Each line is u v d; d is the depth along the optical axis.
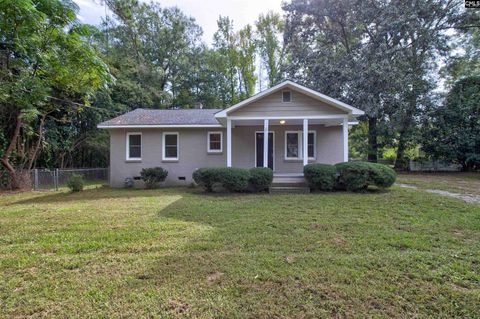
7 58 6.49
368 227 5.07
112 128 13.02
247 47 30.03
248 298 2.71
